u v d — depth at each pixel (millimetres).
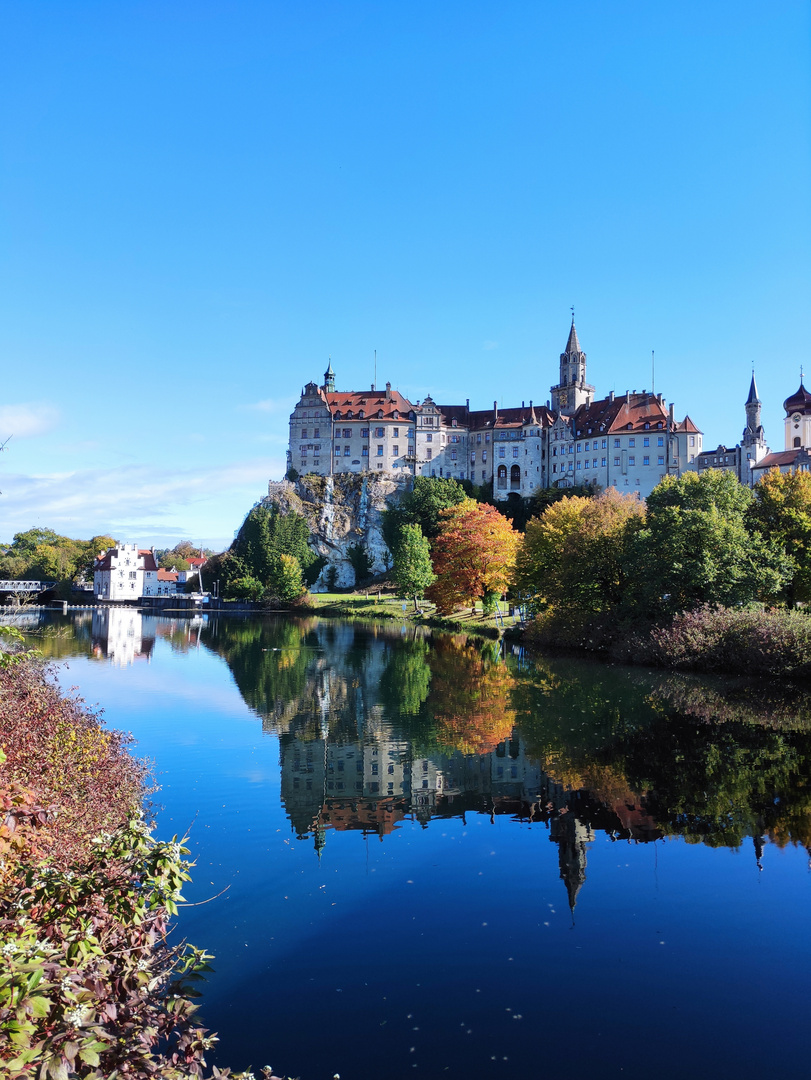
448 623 99188
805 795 24359
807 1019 12586
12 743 18594
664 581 57094
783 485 65812
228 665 57969
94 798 18516
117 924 9250
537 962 14406
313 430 188750
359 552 176250
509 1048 11781
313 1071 11195
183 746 31438
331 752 30391
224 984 13633
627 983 13695
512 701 41469
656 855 19609
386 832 21344
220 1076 8453
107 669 55625
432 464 186875
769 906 16688
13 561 166750
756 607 54125
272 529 166375
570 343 192625
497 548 90688
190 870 18672
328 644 75812
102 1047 6645
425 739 32531
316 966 14242
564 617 68812
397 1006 12961
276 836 21047
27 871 9398
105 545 194250
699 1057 11602
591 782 26062
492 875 18469
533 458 177875
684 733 33094
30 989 6555
